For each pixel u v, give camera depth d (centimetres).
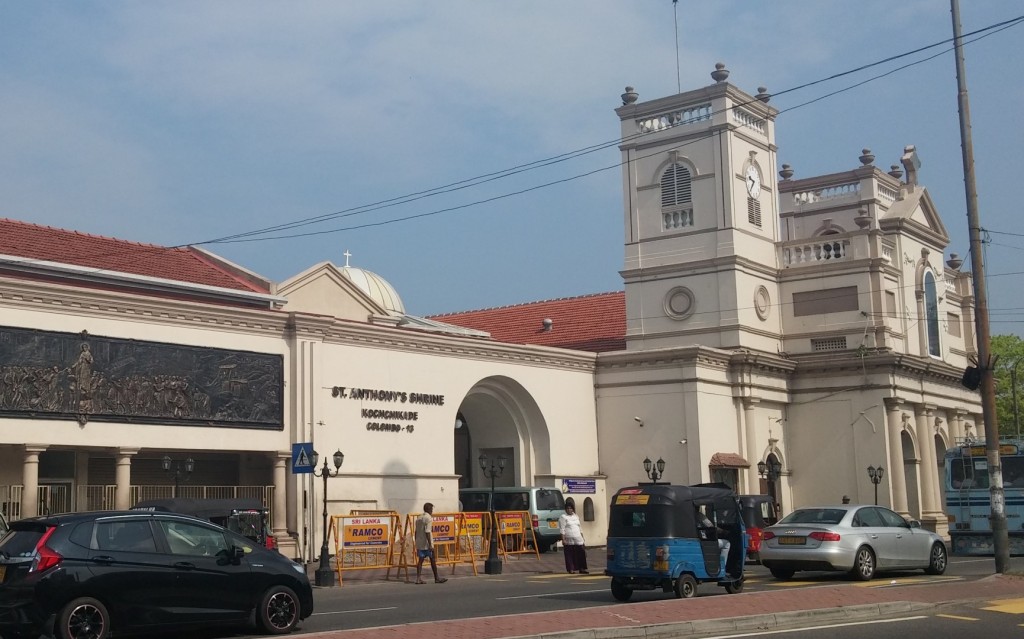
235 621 1686
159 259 3544
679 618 1719
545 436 4225
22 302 2800
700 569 2161
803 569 2534
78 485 3050
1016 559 3359
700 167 4606
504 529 3578
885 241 4844
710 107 4619
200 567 1658
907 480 4819
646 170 4750
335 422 3456
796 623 1767
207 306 3162
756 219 4712
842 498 4394
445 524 3247
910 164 5209
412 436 3700
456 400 3875
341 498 3444
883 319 4597
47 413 2811
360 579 2962
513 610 2017
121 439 2953
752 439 4462
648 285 4697
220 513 2694
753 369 4509
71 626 1529
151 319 3059
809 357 4703
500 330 5344
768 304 4722
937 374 4988
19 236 3238
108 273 3072
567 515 3058
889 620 1808
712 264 4525
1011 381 7819
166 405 3056
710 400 4319
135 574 1595
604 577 2917
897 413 4603
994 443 2570
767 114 4822
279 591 1734
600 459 4425
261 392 3288
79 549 1566
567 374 4341
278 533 3272
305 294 3641
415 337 3738
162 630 1638
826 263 4716
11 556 1563
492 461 3794
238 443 3212
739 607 1836
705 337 4528
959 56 2669
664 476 4266
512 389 4181
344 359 3519
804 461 4712
